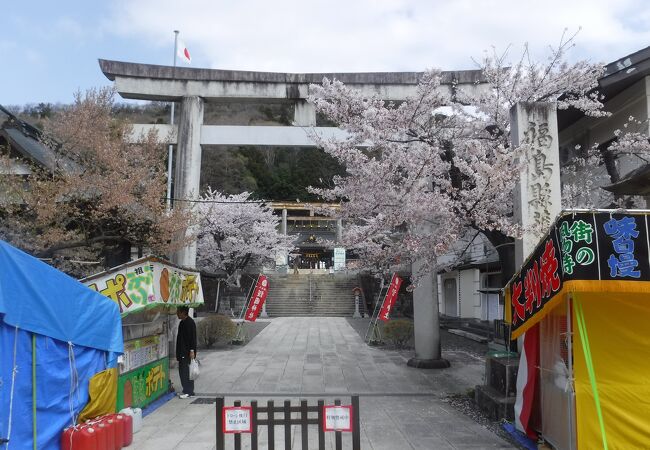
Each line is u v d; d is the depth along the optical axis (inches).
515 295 271.1
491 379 355.9
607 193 483.5
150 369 352.8
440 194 350.0
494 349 410.0
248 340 787.4
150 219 434.0
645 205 438.9
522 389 275.6
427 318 533.3
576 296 215.9
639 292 194.7
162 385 380.2
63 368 239.5
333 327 1031.0
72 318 245.6
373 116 378.6
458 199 363.3
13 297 209.8
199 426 301.3
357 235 387.9
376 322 789.2
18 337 213.9
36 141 572.7
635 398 209.5
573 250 196.2
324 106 390.9
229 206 1352.1
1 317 204.1
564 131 614.5
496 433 286.7
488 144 403.5
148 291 303.0
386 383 446.6
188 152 543.5
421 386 432.1
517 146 332.2
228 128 549.3
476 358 594.9
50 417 229.1
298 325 1077.8
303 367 538.6
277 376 484.1
